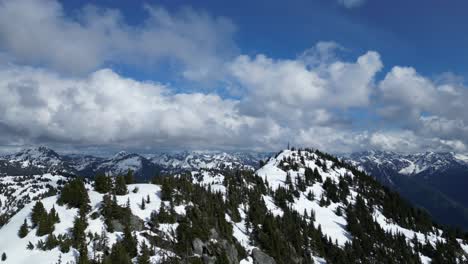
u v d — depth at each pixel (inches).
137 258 3385.8
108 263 2999.5
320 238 7106.3
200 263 3688.5
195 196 5378.9
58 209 4082.2
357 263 6752.0
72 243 3341.5
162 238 3912.4
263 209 7288.4
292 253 5787.4
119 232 3769.7
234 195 7357.3
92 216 3912.4
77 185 4335.6
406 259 7495.1
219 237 4490.7
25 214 4087.1
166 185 5027.1
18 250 3262.8
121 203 4429.1
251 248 5054.1
